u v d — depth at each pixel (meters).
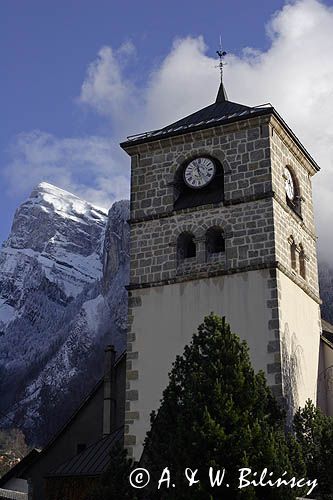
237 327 33.69
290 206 37.84
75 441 40.75
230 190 36.06
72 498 36.16
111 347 41.06
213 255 35.47
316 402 35.50
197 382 26.80
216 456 25.08
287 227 36.19
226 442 25.28
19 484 43.25
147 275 36.47
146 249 36.97
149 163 38.59
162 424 27.56
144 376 34.78
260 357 32.78
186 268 35.75
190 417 26.08
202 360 28.03
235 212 35.50
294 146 38.81
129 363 35.31
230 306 34.12
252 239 34.75
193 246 36.88
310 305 37.28
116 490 28.06
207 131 37.41
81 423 40.97
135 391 34.72
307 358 35.41
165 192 37.62
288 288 34.81
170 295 35.59
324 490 29.03
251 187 35.66
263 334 33.06
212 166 37.12
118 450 29.20
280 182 36.56
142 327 35.69
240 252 34.78
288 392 32.50
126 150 39.28
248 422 26.19
